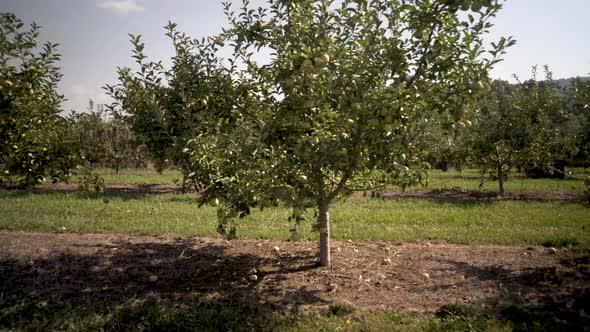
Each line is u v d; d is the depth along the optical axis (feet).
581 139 23.04
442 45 13.62
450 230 25.99
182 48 17.03
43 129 16.96
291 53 16.06
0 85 14.60
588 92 17.76
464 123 14.33
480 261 19.99
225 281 17.37
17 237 23.75
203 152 14.06
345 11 14.03
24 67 15.76
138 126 16.53
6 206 32.91
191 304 14.99
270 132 15.65
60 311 14.34
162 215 30.73
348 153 13.34
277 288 16.51
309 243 23.39
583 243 22.84
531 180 65.92
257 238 24.38
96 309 14.64
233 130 14.48
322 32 14.26
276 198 13.43
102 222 27.66
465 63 13.51
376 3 14.40
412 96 12.77
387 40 14.28
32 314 14.06
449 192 48.62
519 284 16.92
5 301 15.20
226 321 13.67
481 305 14.76
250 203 14.43
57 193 41.37
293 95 15.57
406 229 26.43
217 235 24.89
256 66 18.16
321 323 13.30
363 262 19.76
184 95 15.58
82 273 18.20
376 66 13.89
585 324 13.06
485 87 13.20
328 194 18.26
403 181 16.29
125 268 18.79
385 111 12.41
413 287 16.70
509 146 44.32
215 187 14.90
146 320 13.53
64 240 23.27
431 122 14.70
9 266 18.78
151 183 58.70
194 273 18.38
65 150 17.78
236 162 13.74
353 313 14.08
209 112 16.49
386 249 21.47
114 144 72.64
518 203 38.09
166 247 22.21
